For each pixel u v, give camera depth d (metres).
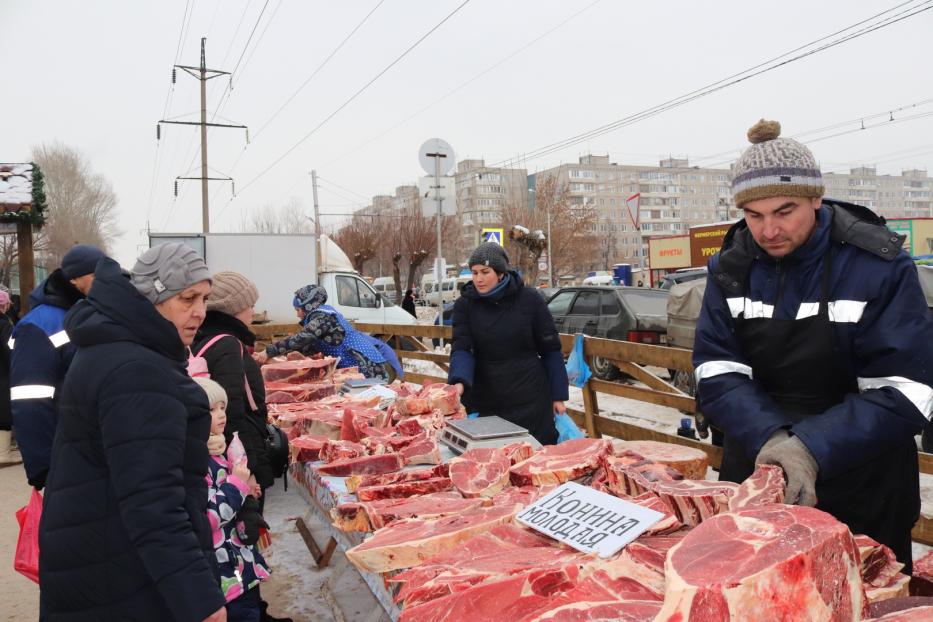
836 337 1.88
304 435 3.39
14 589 3.90
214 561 1.92
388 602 1.90
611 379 9.95
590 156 108.38
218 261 14.13
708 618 1.07
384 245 50.75
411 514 2.10
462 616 1.43
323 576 3.78
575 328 11.47
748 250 2.03
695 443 3.76
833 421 1.74
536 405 4.03
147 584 1.74
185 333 2.00
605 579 1.45
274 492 5.42
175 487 1.71
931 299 5.89
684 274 16.83
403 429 3.25
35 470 3.10
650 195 107.81
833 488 1.95
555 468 2.26
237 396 3.00
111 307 1.76
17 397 3.14
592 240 54.03
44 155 73.06
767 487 1.61
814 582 1.15
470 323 4.06
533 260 23.09
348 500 2.40
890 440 1.73
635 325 10.30
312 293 5.53
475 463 2.47
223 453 2.69
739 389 1.98
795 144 1.84
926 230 27.52
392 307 15.52
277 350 5.32
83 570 1.73
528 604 1.44
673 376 8.48
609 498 1.85
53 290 3.47
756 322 2.01
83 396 1.73
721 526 1.31
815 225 1.92
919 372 1.74
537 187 51.38
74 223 72.19
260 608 2.94
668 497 1.74
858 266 1.85
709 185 112.25
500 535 1.85
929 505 4.15
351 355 5.43
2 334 6.31
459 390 3.77
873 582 1.53
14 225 9.31
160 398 1.72
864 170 122.88
